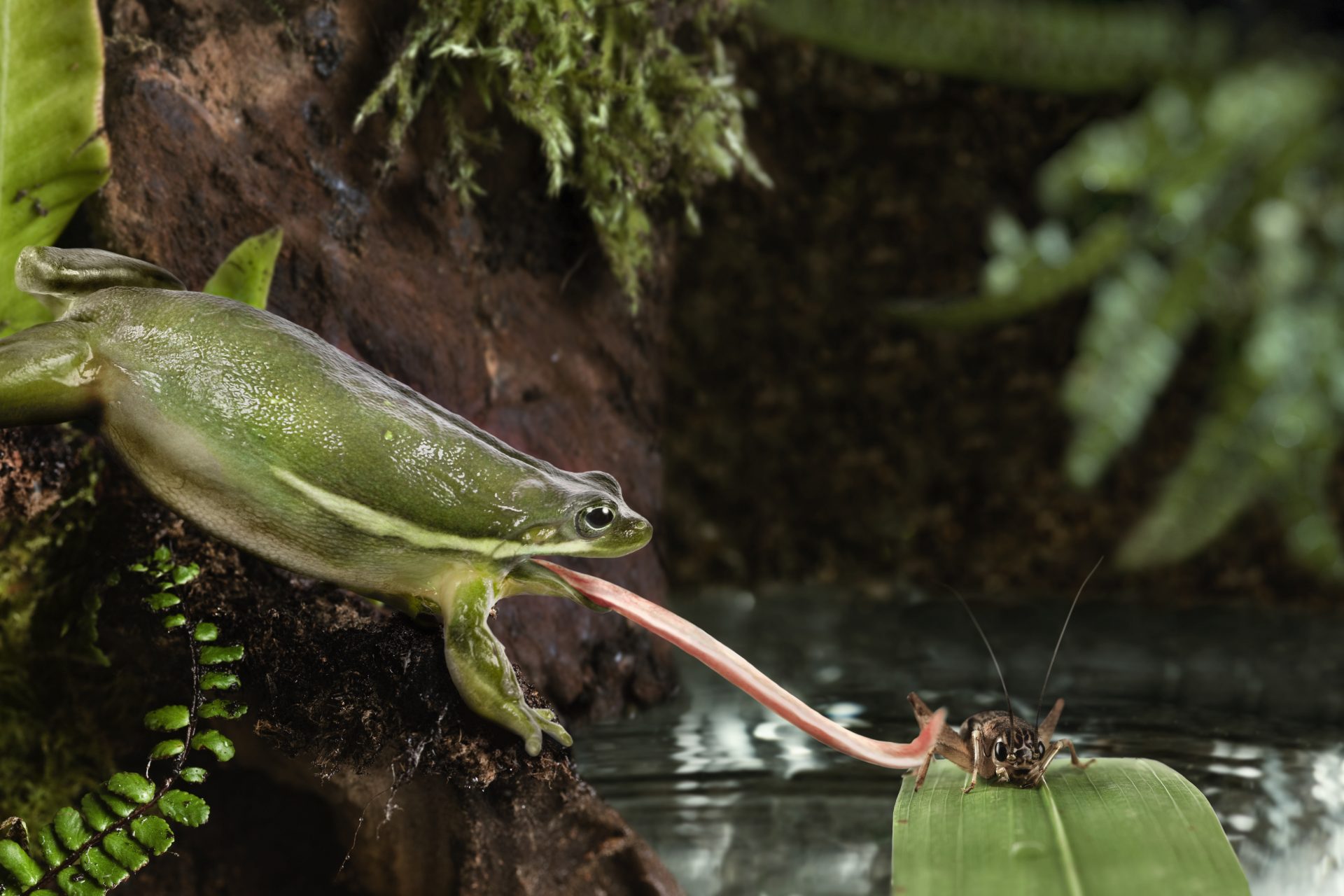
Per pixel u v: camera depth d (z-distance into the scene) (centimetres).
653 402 48
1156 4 60
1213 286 57
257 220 41
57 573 40
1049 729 40
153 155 41
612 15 44
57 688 40
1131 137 55
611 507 38
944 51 54
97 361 37
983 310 57
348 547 37
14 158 39
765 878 40
